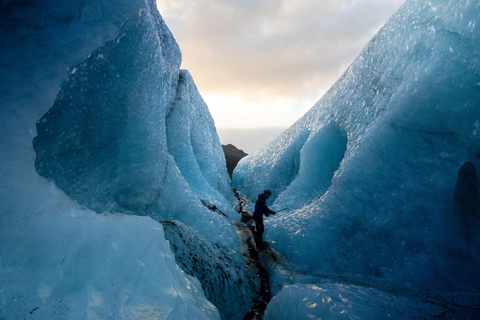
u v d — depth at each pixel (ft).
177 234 9.88
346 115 18.31
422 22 13.80
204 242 11.62
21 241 4.57
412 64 13.43
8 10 5.39
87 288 4.43
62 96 7.53
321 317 6.95
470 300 7.95
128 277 4.88
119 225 5.74
